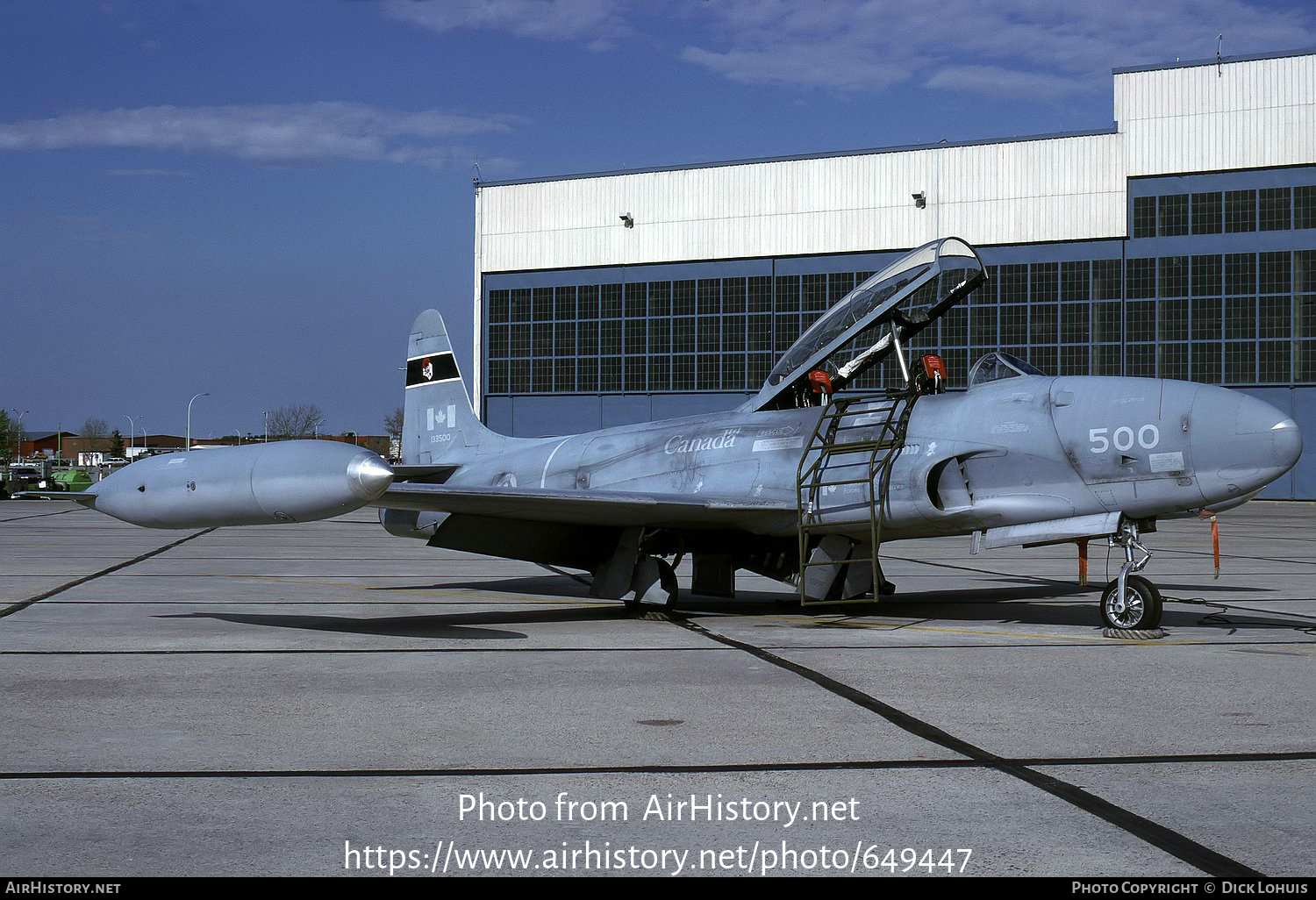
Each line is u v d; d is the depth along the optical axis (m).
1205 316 42.78
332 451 9.52
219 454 10.17
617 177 49.25
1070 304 44.12
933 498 11.17
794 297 46.69
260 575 17.02
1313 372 41.81
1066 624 11.08
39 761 5.49
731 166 47.56
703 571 12.99
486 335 51.50
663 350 48.72
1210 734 6.05
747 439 12.49
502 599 13.66
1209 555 21.53
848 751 5.70
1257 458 9.64
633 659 8.72
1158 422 10.04
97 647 9.28
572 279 50.16
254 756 5.60
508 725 6.31
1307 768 5.35
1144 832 4.43
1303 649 9.19
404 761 5.52
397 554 22.19
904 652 9.07
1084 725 6.29
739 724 6.33
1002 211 44.56
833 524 11.55
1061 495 10.52
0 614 11.61
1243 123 42.06
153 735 6.05
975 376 11.52
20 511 44.22
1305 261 41.62
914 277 11.93
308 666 8.35
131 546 23.59
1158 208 43.22
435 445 16.91
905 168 45.50
